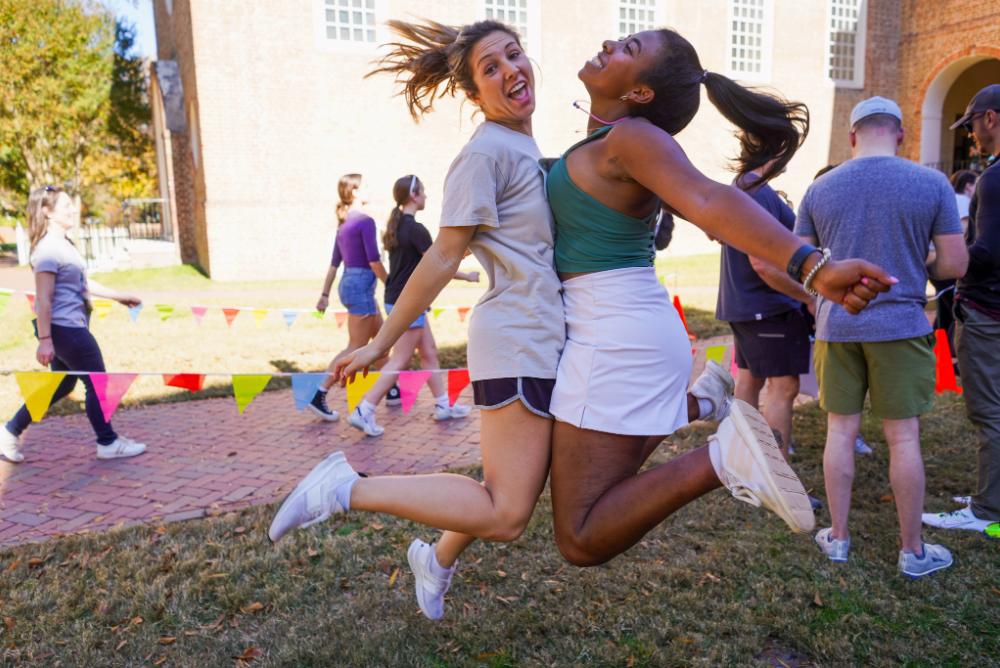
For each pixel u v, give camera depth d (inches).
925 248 128.6
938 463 188.5
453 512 81.8
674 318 84.1
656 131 73.3
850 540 144.5
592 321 81.5
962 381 150.6
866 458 192.1
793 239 61.5
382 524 154.3
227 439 219.6
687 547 143.6
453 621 119.6
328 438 220.2
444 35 97.0
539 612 122.0
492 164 81.1
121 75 964.0
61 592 129.3
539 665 108.4
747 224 63.5
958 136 1021.2
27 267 770.2
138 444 206.1
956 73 887.1
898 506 132.7
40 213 187.9
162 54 904.9
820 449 198.8
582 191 80.5
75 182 912.3
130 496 176.1
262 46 636.7
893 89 932.6
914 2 904.3
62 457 204.4
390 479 85.1
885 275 56.4
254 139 644.7
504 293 83.0
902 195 125.9
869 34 904.3
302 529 151.5
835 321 132.0
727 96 82.8
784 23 853.8
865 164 130.1
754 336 167.3
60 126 852.0
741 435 72.2
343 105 669.9
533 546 143.3
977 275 144.7
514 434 82.2
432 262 82.1
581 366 80.8
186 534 151.3
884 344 128.2
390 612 122.5
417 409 252.4
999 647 111.0
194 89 655.1
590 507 81.5
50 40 805.2
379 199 693.3
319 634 116.6
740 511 159.3
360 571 135.9
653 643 112.1
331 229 680.4
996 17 815.1
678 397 84.2
